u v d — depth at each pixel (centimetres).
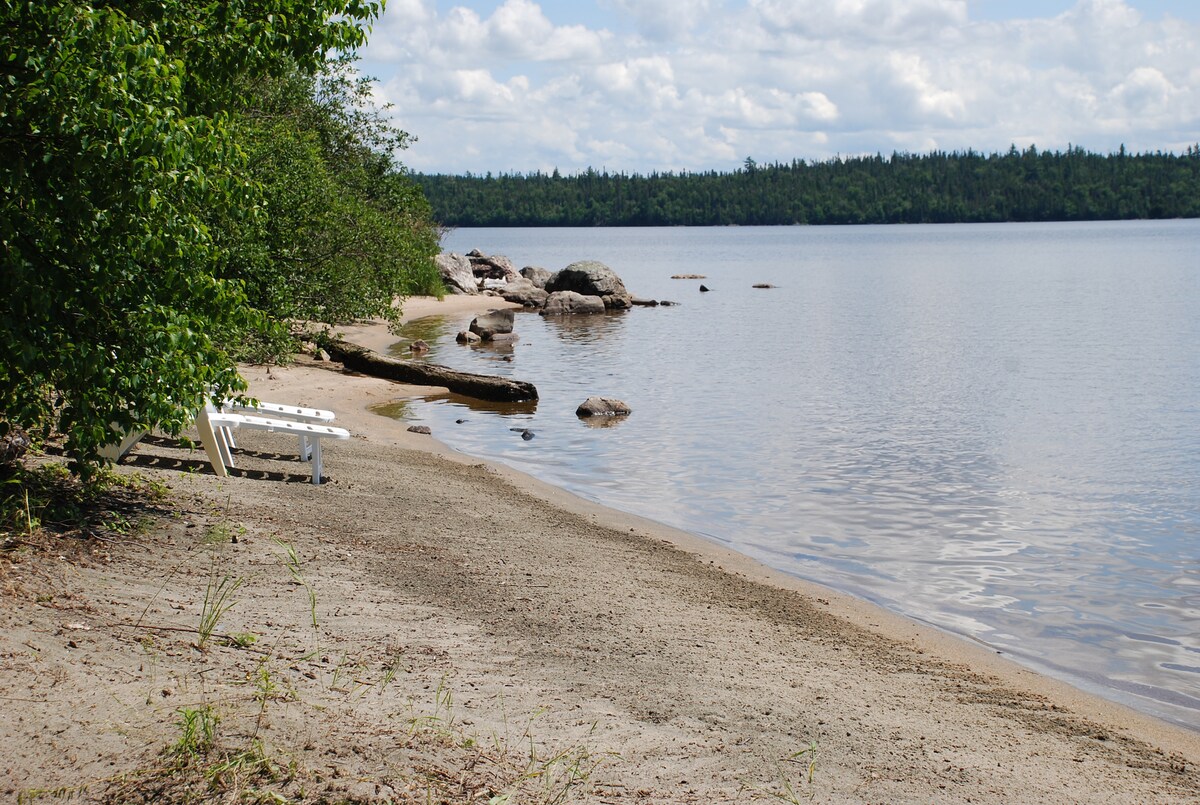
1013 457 1717
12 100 714
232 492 1078
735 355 3183
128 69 740
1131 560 1158
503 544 1069
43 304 723
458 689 625
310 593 717
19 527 748
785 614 930
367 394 2252
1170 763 659
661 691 673
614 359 3086
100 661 544
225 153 836
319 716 524
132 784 432
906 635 905
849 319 4422
